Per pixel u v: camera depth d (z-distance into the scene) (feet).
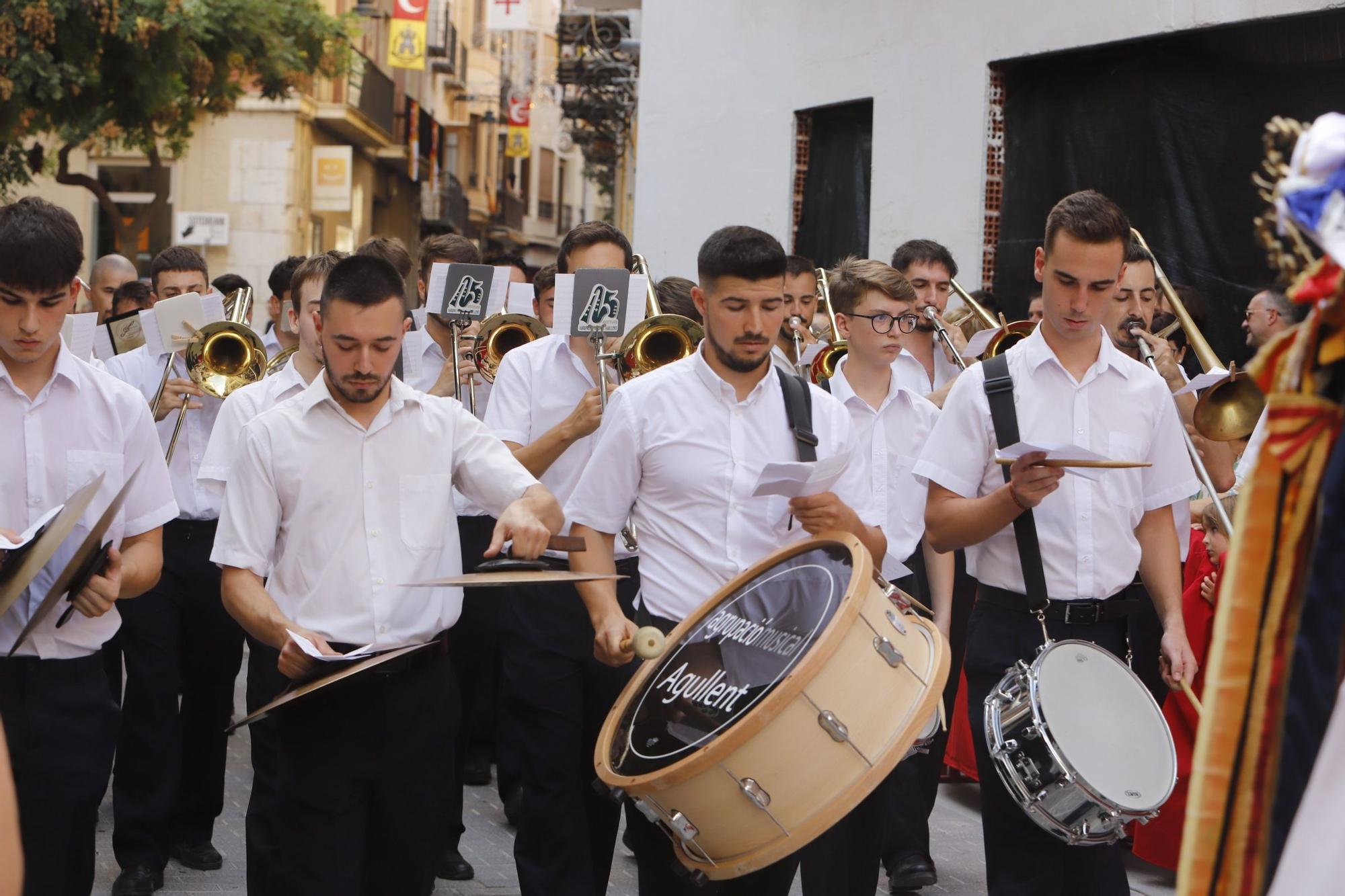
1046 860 12.41
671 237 40.01
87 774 12.14
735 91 37.68
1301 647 4.66
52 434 12.22
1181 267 26.43
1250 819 4.65
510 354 18.37
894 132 32.35
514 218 187.01
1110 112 27.78
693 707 10.38
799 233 36.19
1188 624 17.48
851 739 9.84
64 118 61.82
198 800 18.10
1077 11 27.76
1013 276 29.81
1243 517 4.74
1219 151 25.77
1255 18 24.62
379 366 11.78
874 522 12.66
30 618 11.85
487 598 19.40
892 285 17.13
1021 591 13.24
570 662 15.48
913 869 17.03
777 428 12.50
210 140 94.38
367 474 12.25
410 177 119.24
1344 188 4.61
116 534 12.58
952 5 30.73
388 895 12.16
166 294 23.43
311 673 11.38
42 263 11.30
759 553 12.44
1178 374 18.35
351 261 11.78
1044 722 11.50
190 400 19.16
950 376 22.02
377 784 11.93
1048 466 11.94
